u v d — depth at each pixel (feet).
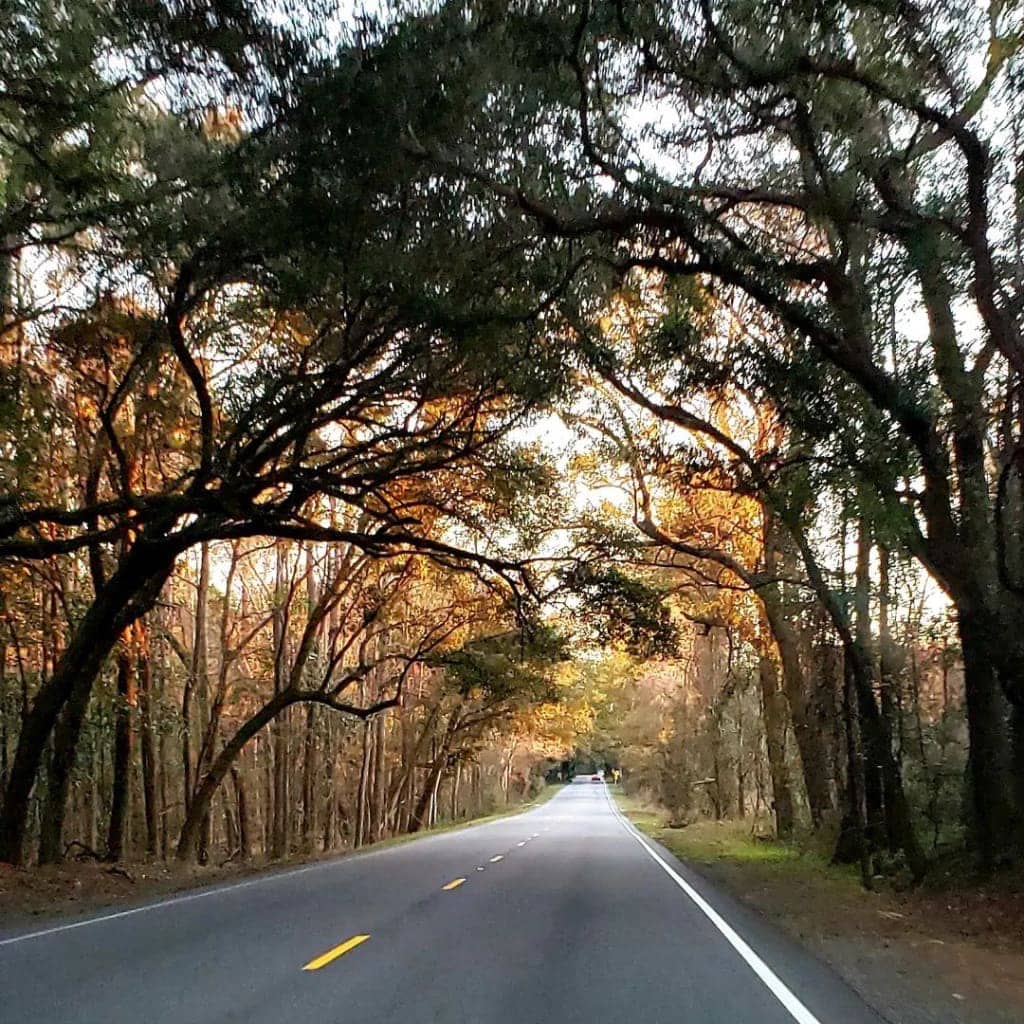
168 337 59.31
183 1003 26.55
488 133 43.55
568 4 39.65
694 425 61.57
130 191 51.01
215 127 48.67
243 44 40.65
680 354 51.78
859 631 62.85
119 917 44.37
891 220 44.24
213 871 75.77
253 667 152.15
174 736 119.14
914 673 74.08
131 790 122.21
